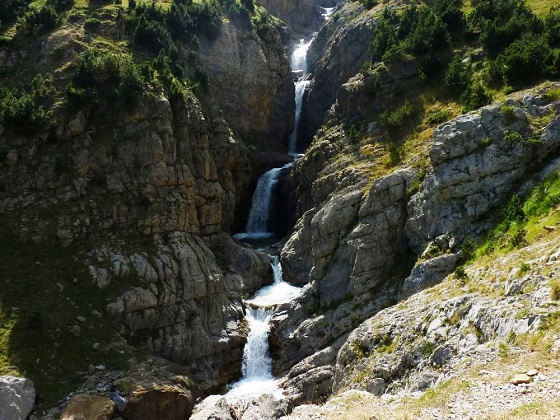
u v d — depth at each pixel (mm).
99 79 48719
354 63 69250
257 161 67938
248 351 41094
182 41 65062
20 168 44125
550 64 41375
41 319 35594
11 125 45281
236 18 75000
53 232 41094
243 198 63219
